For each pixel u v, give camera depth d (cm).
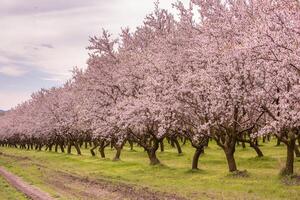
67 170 4812
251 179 3127
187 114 3825
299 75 2497
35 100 10912
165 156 5859
